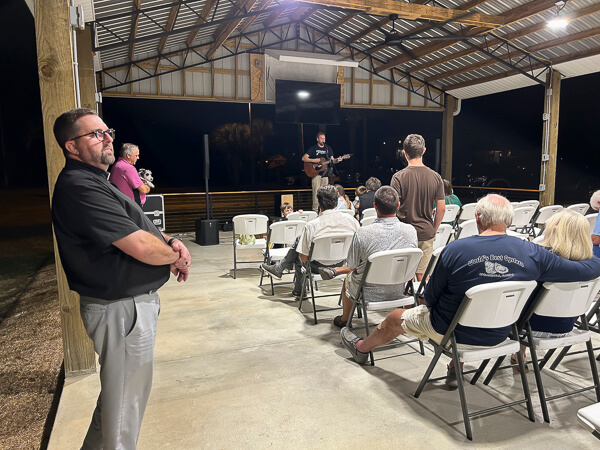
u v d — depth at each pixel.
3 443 1.91
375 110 12.61
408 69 12.15
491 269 1.89
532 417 2.05
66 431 1.98
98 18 6.36
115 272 1.35
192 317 3.58
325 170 8.61
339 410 2.15
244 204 12.17
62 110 2.29
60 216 1.33
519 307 1.94
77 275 1.36
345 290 3.18
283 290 4.42
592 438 1.91
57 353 2.74
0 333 2.95
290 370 2.59
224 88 10.97
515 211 5.16
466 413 1.92
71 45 2.31
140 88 10.34
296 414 2.12
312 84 10.89
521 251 1.93
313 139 13.08
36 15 2.21
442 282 2.00
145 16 7.45
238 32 10.55
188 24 8.80
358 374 2.54
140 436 1.94
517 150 11.76
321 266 3.47
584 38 8.05
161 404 2.21
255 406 2.19
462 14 7.36
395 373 2.55
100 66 8.65
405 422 2.04
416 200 3.22
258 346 2.96
